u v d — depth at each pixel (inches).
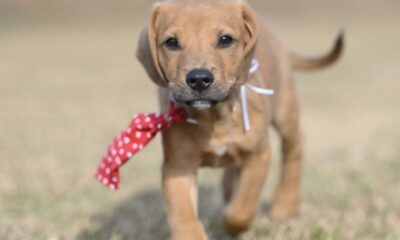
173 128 31.9
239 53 31.4
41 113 75.5
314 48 134.6
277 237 36.3
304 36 159.8
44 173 47.9
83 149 56.0
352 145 58.1
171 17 31.0
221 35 30.7
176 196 31.4
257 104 33.2
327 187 45.6
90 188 45.0
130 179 47.6
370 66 119.1
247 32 32.0
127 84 101.2
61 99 86.4
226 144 32.6
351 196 43.4
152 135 31.9
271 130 64.7
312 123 68.4
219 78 29.8
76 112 76.2
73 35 173.3
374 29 178.1
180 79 29.6
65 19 201.6
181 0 32.2
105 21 200.5
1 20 193.3
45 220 38.8
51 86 99.0
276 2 232.4
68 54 140.0
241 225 34.6
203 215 40.6
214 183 47.2
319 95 88.6
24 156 52.9
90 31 181.0
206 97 29.5
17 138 60.4
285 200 40.8
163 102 33.7
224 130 32.4
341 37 41.4
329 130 65.0
